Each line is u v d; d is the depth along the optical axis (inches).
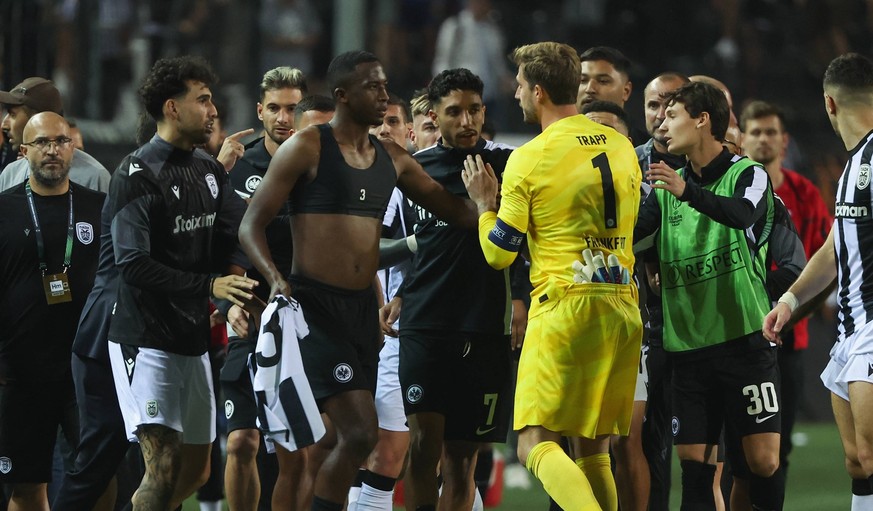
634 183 775.1
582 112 919.7
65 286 857.5
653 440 898.7
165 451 783.7
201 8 1964.8
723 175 823.7
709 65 2222.0
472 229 823.7
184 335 791.1
